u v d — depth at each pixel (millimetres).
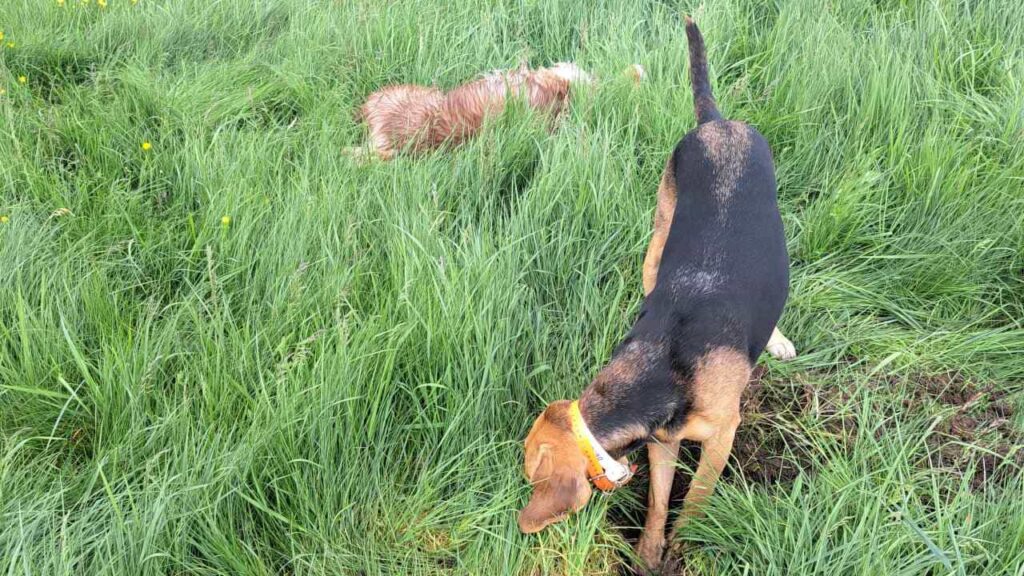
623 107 2223
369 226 1855
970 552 1311
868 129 2143
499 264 1708
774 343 1751
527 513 1274
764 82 2379
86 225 1875
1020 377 1683
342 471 1428
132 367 1493
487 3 2715
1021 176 1961
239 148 2104
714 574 1400
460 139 2232
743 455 1608
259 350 1570
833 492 1422
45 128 2135
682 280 1512
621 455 1383
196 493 1326
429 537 1399
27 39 2547
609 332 1719
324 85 2439
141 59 2535
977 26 2418
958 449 1558
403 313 1603
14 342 1525
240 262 1771
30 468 1393
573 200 1943
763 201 1599
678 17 2672
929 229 1936
